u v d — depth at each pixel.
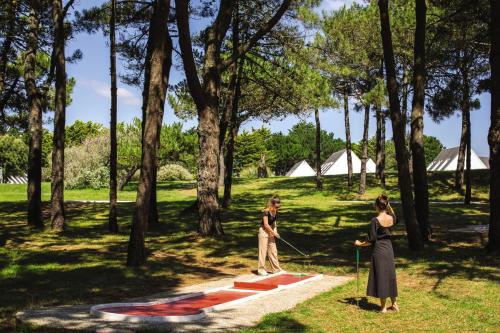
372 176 47.12
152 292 9.96
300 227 20.97
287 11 24.97
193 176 62.09
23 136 73.44
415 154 16.56
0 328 6.96
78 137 81.38
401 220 22.72
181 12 15.47
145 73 20.11
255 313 8.00
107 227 20.75
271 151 100.56
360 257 14.43
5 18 22.03
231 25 25.14
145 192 12.65
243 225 21.30
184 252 15.09
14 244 16.12
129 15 22.45
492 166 14.27
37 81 27.66
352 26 33.97
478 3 19.56
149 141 12.71
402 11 33.41
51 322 7.22
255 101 34.78
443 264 12.66
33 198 20.14
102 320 7.37
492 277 11.05
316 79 26.73
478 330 7.23
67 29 22.03
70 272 11.50
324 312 8.20
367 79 36.38
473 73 32.09
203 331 6.83
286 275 11.66
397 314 8.12
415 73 16.23
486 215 24.09
